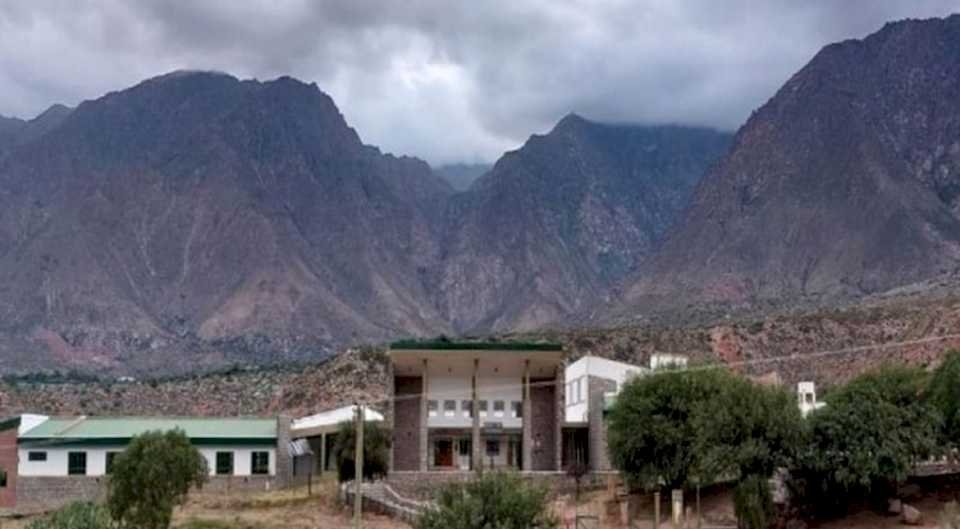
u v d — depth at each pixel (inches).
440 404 3799.2
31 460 3722.9
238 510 3149.6
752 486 2657.5
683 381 3075.8
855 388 2824.8
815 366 6889.8
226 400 7313.0
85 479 3708.2
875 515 2694.4
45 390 7677.2
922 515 2642.7
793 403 2817.4
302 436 4180.6
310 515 3004.4
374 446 3567.9
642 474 3014.3
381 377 6589.6
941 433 2805.1
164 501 2706.7
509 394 3821.4
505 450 3809.1
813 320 7770.7
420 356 3752.5
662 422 3009.4
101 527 2369.6
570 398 4052.7
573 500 3149.6
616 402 3189.0
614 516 2903.5
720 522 2768.2
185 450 2790.4
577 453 3828.7
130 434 3774.6
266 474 3833.7
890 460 2672.2
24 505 3673.7
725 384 3051.2
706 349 7652.6
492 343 3782.0
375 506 3036.4
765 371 6909.5
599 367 3885.3
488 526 1958.7
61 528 2327.8
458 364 3806.6
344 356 7003.0
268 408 6840.6
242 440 3838.6
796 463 2743.6
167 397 7480.3
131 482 2691.9
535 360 3779.5
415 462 3750.0
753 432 2753.4
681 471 2967.5
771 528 2679.6
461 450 3816.4
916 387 2824.8
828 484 2733.8
